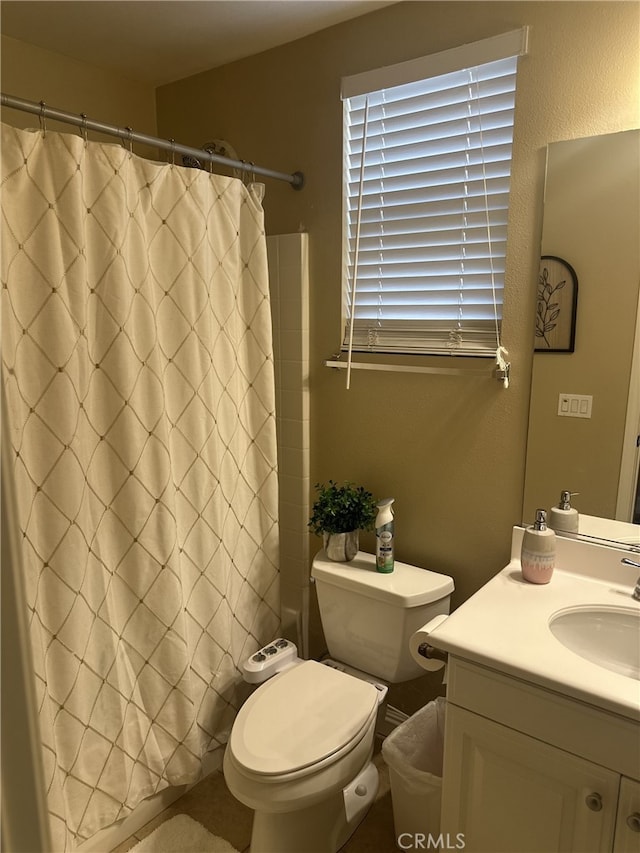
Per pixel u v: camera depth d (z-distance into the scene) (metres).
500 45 1.57
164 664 1.74
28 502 1.43
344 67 1.88
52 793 1.51
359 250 1.98
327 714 1.58
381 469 2.03
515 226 1.64
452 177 1.75
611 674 1.15
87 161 1.48
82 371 1.51
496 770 1.29
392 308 1.95
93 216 1.50
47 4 1.73
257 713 1.58
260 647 2.12
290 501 2.26
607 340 1.53
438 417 1.87
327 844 1.66
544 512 1.57
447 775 1.37
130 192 1.56
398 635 1.77
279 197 2.12
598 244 1.50
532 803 1.25
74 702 1.55
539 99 1.55
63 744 1.55
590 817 1.17
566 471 1.63
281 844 1.57
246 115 2.15
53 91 2.07
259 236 1.90
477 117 1.67
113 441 1.60
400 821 1.66
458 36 1.65
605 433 1.56
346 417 2.08
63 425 1.46
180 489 1.77
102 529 1.61
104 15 1.79
